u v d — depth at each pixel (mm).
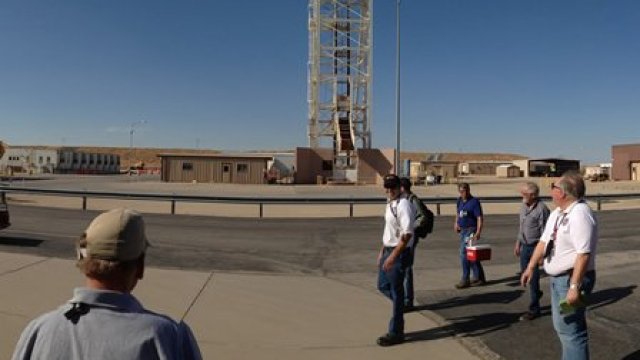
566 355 5145
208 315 7582
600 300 8852
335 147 60406
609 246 14883
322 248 14078
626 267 11727
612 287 9758
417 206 8172
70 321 1998
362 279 10258
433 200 23922
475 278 10016
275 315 7703
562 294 5145
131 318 2012
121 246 2074
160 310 7750
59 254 11711
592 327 7387
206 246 13906
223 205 29109
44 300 7852
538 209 7984
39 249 12312
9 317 7027
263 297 8656
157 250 12961
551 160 101500
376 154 57125
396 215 6738
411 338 6906
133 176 86625
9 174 76500
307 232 17422
